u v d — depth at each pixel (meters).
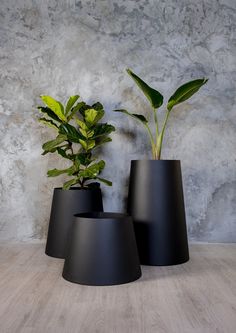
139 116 1.85
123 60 2.18
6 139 2.19
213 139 2.18
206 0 2.17
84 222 1.50
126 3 2.18
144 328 1.11
